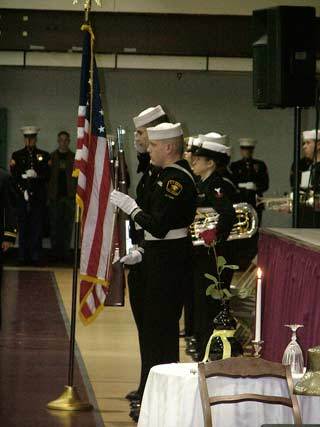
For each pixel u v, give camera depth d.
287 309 8.91
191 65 21.92
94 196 9.89
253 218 11.74
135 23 21.42
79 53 22.00
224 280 11.48
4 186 12.16
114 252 9.88
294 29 12.15
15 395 10.48
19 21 21.50
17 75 25.66
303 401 6.62
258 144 25.94
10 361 12.38
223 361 6.36
